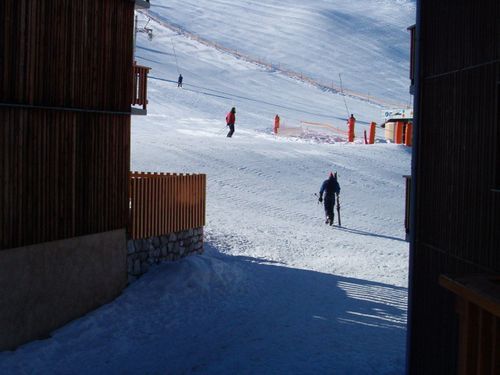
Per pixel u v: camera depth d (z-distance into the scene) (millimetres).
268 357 9258
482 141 7086
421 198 9117
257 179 26672
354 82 70750
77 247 11000
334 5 106125
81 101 11000
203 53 69188
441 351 8164
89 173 11273
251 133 38812
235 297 12672
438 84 8508
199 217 15547
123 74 12180
